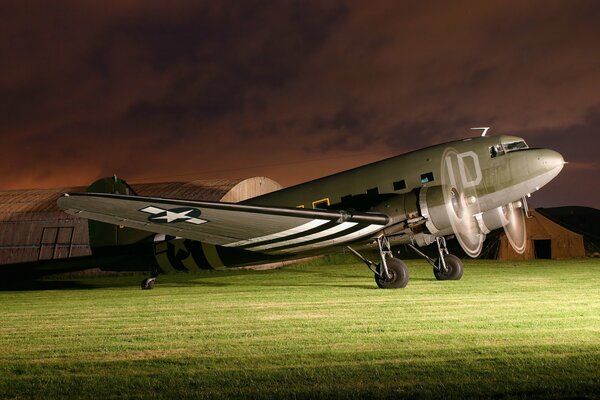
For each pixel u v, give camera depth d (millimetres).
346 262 28172
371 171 13953
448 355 5984
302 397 4668
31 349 6887
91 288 16859
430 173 13477
